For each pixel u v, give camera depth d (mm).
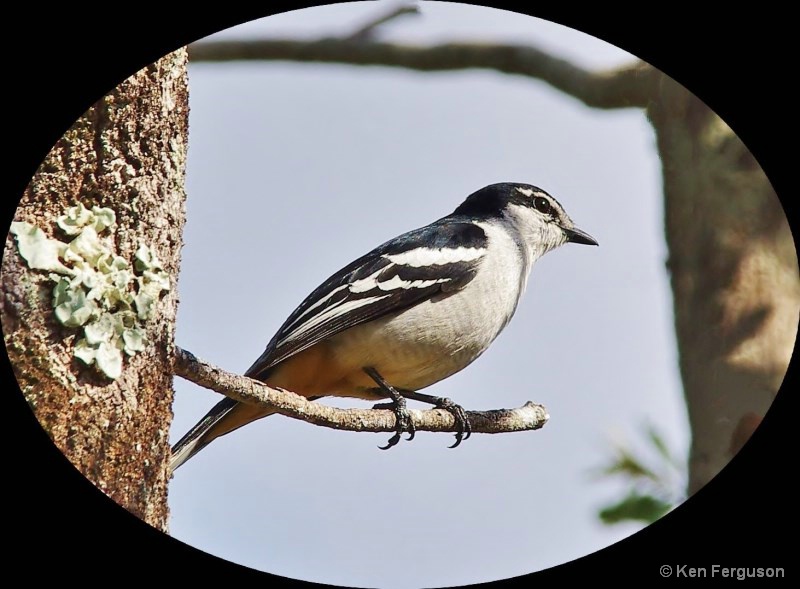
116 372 7801
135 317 7969
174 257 8414
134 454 8016
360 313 12117
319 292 12398
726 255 8766
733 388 8609
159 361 8195
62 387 7602
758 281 8672
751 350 8594
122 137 7977
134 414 7977
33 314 7504
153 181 8180
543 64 12117
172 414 8430
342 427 10266
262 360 11992
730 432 8617
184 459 10742
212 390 8961
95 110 7844
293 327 12156
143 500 8102
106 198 7910
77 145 7785
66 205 7777
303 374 12328
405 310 12242
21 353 7469
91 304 7688
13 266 7496
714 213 8883
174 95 8430
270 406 9453
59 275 7586
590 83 11656
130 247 8008
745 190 8820
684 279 9016
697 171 9047
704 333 8797
